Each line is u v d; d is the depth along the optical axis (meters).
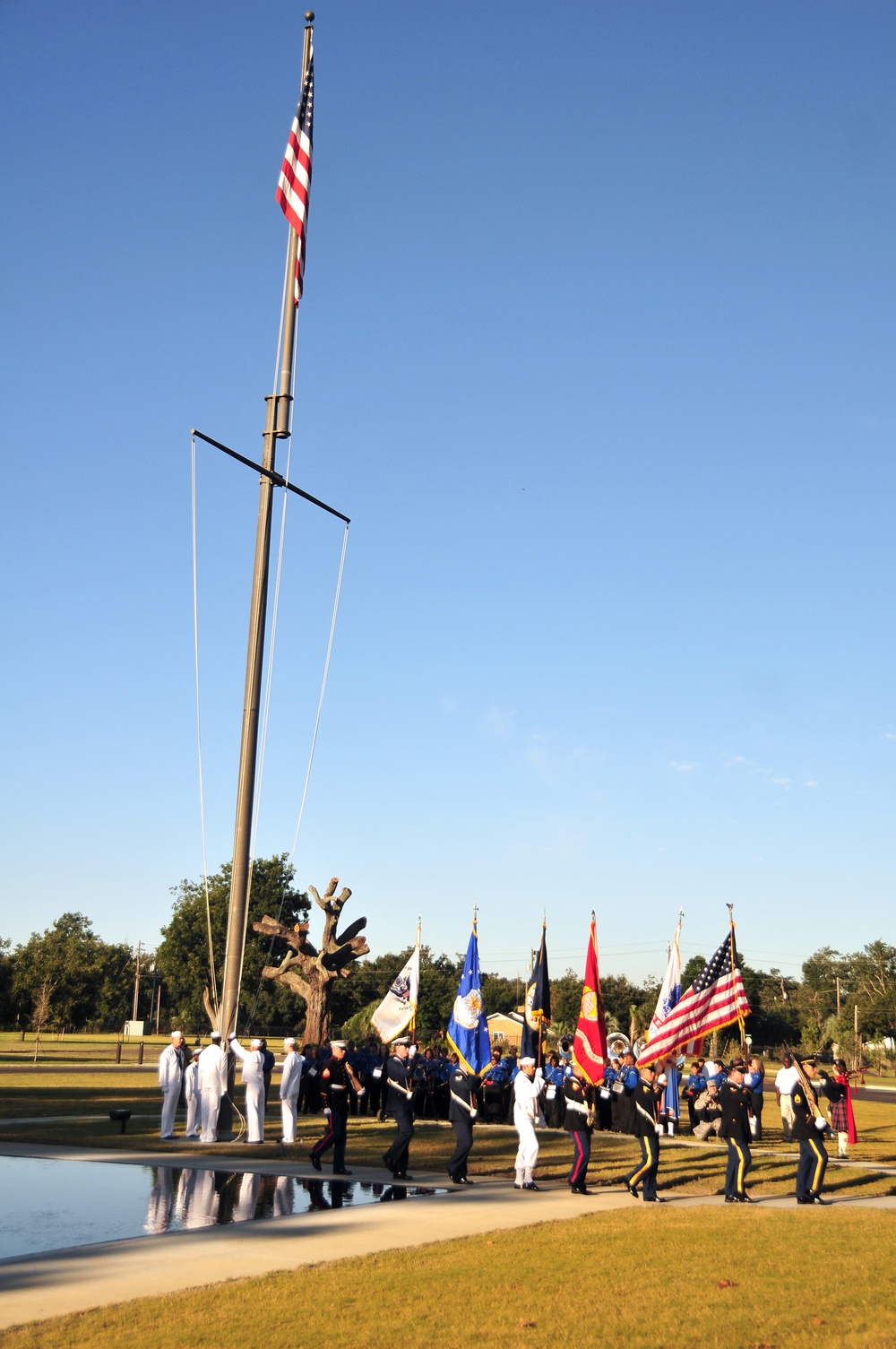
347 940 39.12
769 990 138.25
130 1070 54.00
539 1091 16.67
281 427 24.27
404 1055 17.36
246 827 22.86
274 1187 15.64
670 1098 27.27
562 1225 13.05
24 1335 8.05
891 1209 15.31
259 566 24.03
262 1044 21.28
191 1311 8.80
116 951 152.25
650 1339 8.24
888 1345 8.15
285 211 25.06
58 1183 15.81
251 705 23.41
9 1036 124.50
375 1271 10.37
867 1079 89.06
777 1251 11.67
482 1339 8.18
